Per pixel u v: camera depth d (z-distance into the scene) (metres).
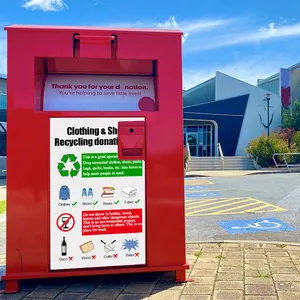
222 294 3.44
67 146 3.61
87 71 3.97
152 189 3.72
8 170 3.55
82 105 3.75
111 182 3.67
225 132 28.61
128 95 3.88
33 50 3.58
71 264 3.62
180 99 3.76
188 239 5.96
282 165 23.78
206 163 24.39
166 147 3.73
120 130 3.67
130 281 3.83
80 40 3.64
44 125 3.58
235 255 4.72
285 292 3.47
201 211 8.75
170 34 3.75
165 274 4.03
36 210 3.58
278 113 30.14
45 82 3.85
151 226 3.71
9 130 3.55
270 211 8.56
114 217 3.67
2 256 5.01
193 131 30.34
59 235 3.60
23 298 3.43
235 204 9.77
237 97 28.89
